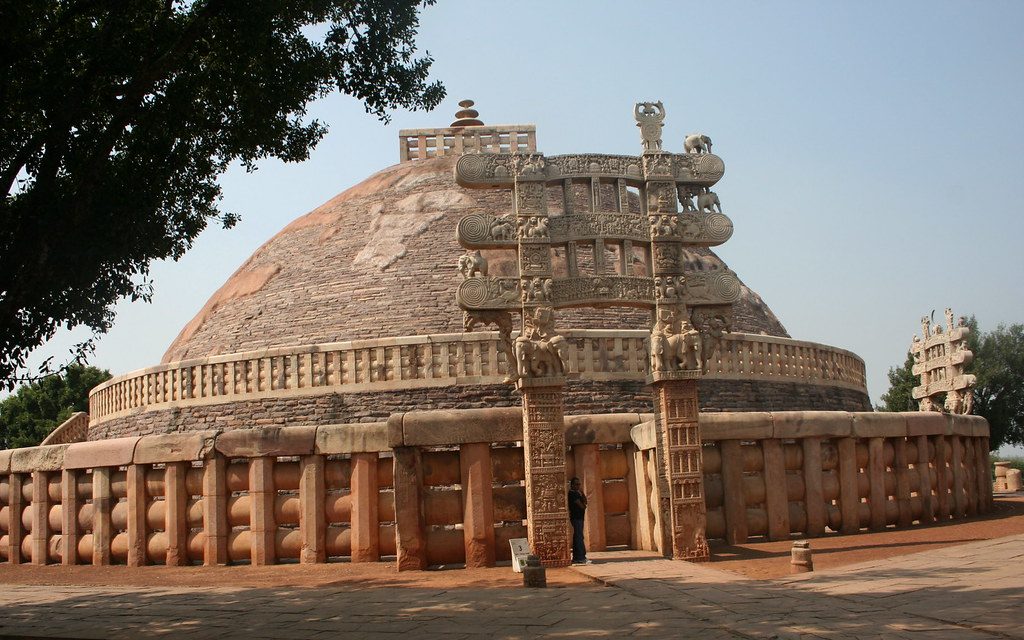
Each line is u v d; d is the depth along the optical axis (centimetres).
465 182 1584
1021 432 5141
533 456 1523
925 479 2038
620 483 1750
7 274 1234
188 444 1819
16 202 1297
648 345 1620
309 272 3120
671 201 1634
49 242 1227
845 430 1855
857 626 901
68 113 1259
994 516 2141
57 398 5631
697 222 1641
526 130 3675
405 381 2420
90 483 1973
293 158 1636
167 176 1466
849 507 1850
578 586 1297
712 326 1622
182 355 3114
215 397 2559
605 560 1557
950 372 2261
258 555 1750
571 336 2448
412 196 3312
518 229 1580
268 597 1315
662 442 1577
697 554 1527
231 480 1805
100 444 1933
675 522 1538
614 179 1634
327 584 1441
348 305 2905
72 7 1337
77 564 1962
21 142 1386
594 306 1617
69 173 1351
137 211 1414
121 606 1295
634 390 2453
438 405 2388
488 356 2425
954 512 2133
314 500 1734
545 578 1322
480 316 1570
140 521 1866
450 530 1614
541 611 1094
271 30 1427
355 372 2452
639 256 3031
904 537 1728
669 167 1642
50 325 1348
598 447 1738
